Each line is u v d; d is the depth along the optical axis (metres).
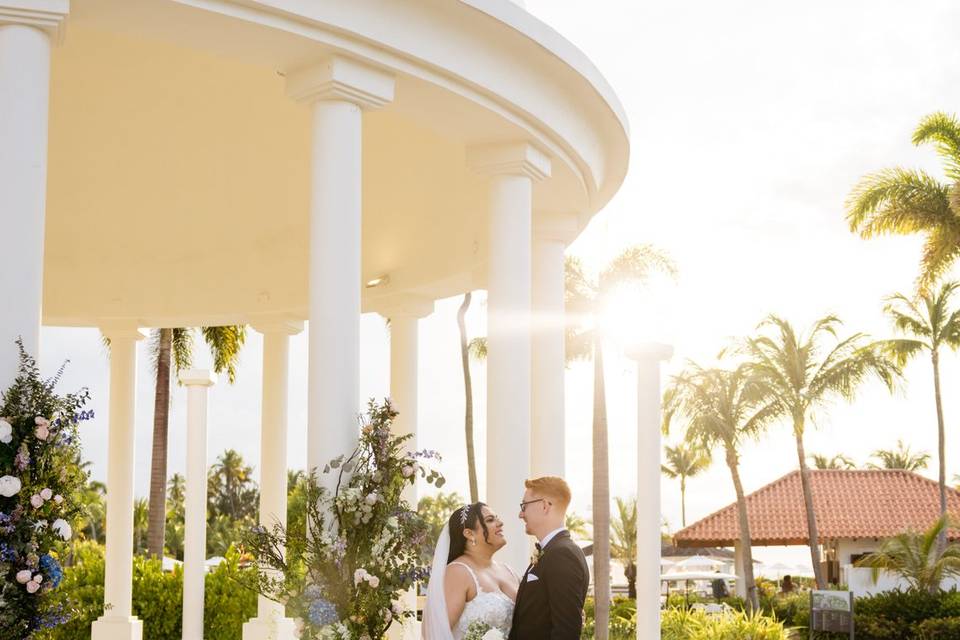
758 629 21.98
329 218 9.79
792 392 37.91
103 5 9.02
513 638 7.34
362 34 9.74
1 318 8.12
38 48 8.49
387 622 9.05
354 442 9.52
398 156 16.22
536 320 14.65
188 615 18.78
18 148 8.31
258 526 9.39
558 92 11.97
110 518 19.95
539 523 7.46
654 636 14.00
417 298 18.58
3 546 7.60
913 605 31.17
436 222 17.05
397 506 9.16
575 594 7.15
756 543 45.16
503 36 10.80
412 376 18.50
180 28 9.47
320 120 9.96
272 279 19.22
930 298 38.88
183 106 15.86
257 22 9.32
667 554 75.75
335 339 9.61
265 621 19.28
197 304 19.66
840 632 29.06
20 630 7.70
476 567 7.92
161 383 38.62
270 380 20.12
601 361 32.88
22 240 8.25
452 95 10.79
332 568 8.91
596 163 13.62
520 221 12.19
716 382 38.38
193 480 19.03
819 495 46.84
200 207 18.58
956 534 42.50
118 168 17.56
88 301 19.69
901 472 48.28
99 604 21.14
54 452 7.86
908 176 32.22
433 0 10.07
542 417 14.42
